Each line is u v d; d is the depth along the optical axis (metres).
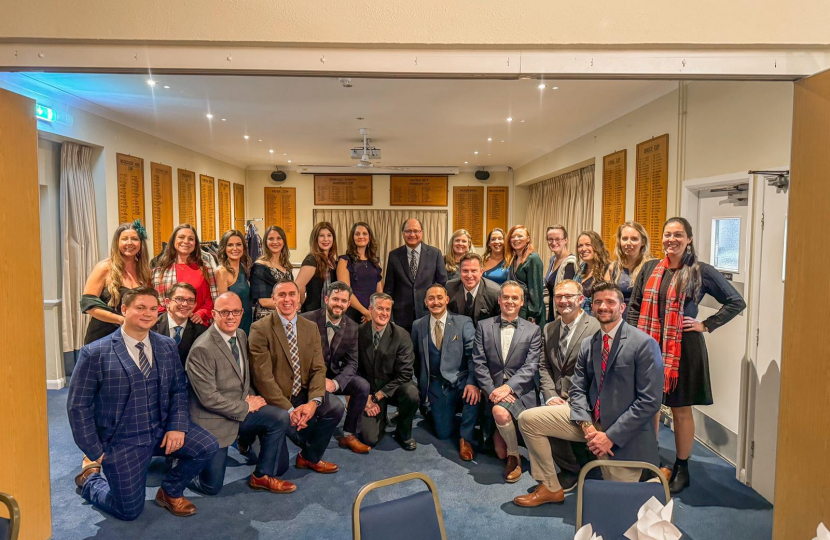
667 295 3.02
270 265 4.26
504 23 1.96
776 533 2.20
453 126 6.36
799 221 2.06
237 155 8.97
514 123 6.14
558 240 4.71
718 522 2.69
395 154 8.93
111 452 2.66
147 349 2.75
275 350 3.18
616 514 1.78
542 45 1.97
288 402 3.13
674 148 4.31
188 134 6.90
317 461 3.30
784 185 2.75
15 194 2.24
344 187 10.77
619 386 2.64
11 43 1.95
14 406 2.25
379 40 1.95
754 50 1.98
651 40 1.96
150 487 3.08
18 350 2.27
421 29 1.96
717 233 3.78
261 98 5.05
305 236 10.82
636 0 1.96
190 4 1.93
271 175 10.45
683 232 2.97
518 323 3.47
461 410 4.20
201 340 2.93
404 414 3.65
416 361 3.98
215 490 2.99
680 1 1.96
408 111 5.57
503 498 2.98
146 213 6.42
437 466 3.40
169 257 3.72
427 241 10.85
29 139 2.31
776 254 2.83
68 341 5.11
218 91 4.79
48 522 2.45
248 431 3.14
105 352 2.62
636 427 2.58
